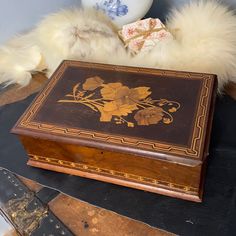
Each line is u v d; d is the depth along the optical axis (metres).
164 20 0.84
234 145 0.51
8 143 0.58
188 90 0.48
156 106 0.47
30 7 0.78
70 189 0.49
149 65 0.64
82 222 0.46
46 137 0.46
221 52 0.61
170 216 0.44
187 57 0.62
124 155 0.43
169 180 0.44
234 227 0.42
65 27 0.67
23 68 0.72
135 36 0.69
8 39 0.79
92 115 0.47
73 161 0.49
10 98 0.68
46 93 0.52
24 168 0.54
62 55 0.66
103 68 0.56
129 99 0.49
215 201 0.45
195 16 0.65
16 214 0.48
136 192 0.47
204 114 0.44
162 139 0.42
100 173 0.49
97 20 0.69
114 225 0.45
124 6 0.70
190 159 0.39
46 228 0.46
